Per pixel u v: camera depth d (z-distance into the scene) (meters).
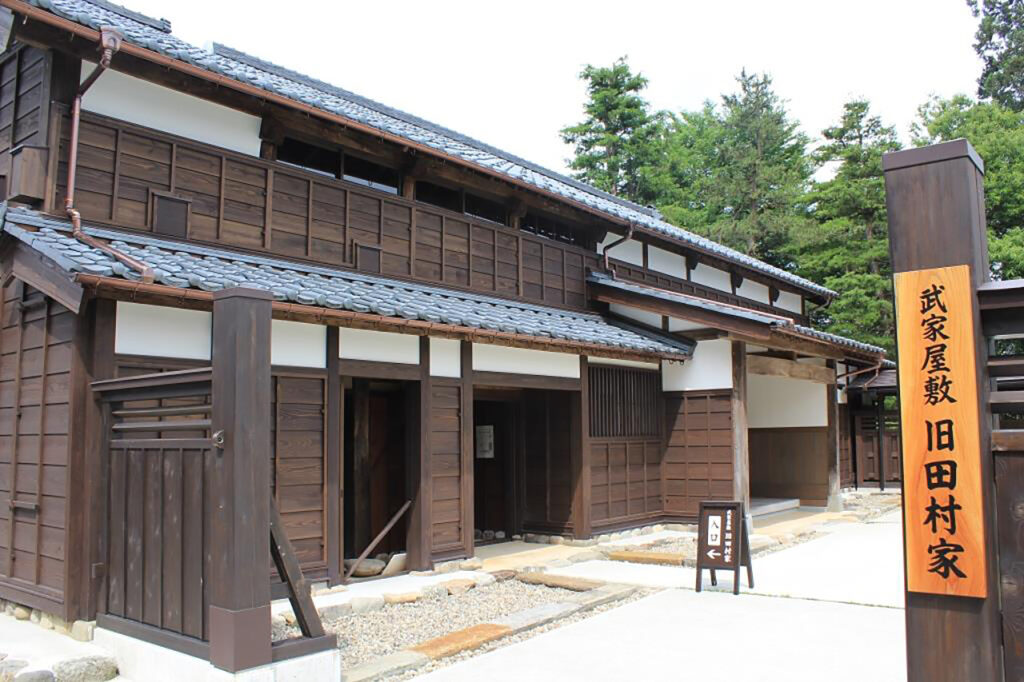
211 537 4.99
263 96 8.41
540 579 9.08
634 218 13.95
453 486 9.66
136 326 6.87
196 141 8.50
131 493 5.93
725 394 12.88
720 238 28.06
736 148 29.38
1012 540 3.35
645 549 11.10
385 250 10.26
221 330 5.10
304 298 7.36
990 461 3.42
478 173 11.24
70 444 6.34
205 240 8.42
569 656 6.01
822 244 26.44
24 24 7.02
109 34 6.95
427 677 5.61
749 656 5.92
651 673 5.57
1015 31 30.31
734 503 8.28
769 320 11.88
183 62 7.71
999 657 3.30
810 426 16.45
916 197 3.57
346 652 6.38
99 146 7.74
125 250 7.07
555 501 11.86
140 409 6.09
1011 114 25.34
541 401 12.16
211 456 5.10
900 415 3.53
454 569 9.37
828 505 15.98
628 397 12.85
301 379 8.11
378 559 9.45
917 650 3.42
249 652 4.78
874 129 26.28
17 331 7.40
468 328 8.91
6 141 7.93
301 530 7.97
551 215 13.21
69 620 6.18
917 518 3.46
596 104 32.78
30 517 6.95
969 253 3.43
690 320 12.53
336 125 9.40
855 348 14.97
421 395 9.31
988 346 3.61
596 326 12.43
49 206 7.27
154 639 5.42
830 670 5.55
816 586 8.39
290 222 9.28
